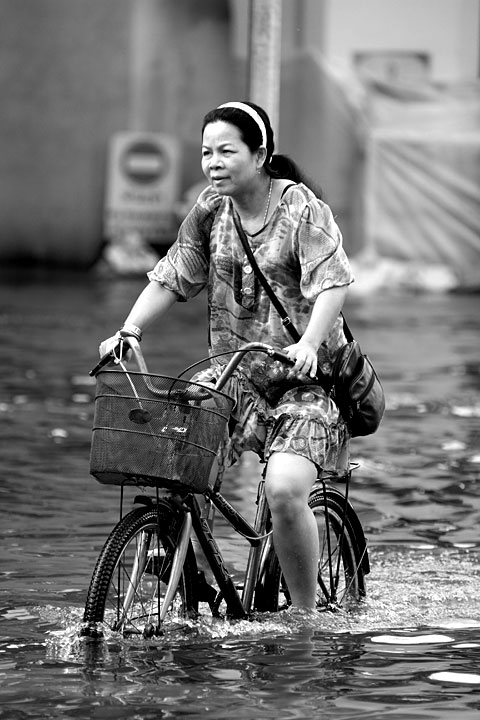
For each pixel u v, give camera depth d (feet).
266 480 44.01
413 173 290.76
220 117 43.68
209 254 45.60
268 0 89.25
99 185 309.22
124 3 304.09
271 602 46.62
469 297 270.46
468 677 40.40
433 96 290.15
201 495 47.21
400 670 41.01
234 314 45.09
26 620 46.55
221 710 36.86
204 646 42.86
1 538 60.44
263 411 45.11
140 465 39.99
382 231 292.20
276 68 90.17
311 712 36.86
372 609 48.96
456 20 288.10
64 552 57.82
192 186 307.78
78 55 307.37
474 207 290.56
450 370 134.31
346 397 44.88
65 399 108.88
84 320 184.75
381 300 253.24
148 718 36.14
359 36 290.15
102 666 40.60
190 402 41.39
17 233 312.91
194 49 303.89
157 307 45.70
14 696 37.83
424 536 62.44
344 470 46.96
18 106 310.24
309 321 44.55
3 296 227.40
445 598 51.01
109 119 307.78
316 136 291.17
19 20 307.78
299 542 44.42
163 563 44.21
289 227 43.88
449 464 81.87
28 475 76.43
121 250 306.14
